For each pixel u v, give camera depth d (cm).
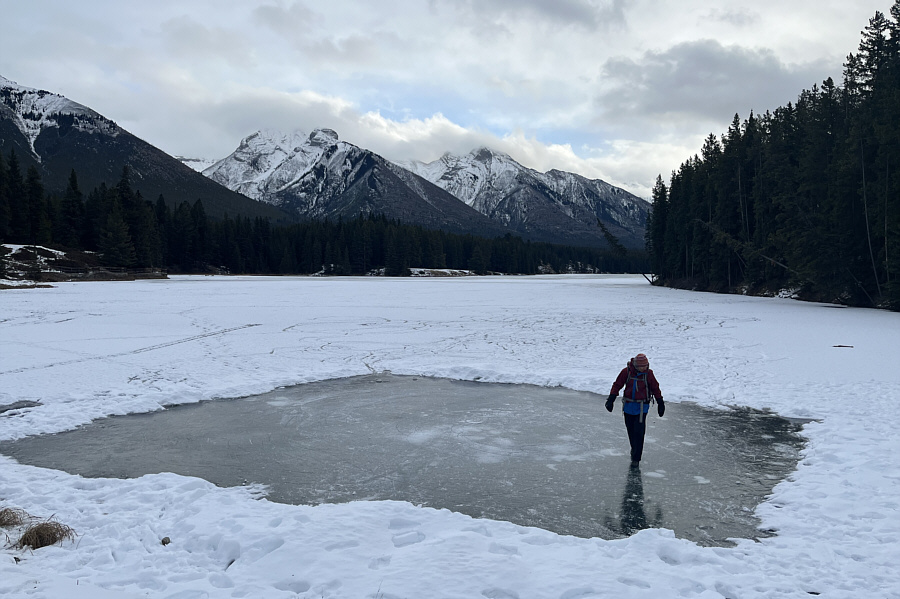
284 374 1545
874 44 4219
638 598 454
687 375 1503
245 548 541
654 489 758
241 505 670
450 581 470
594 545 563
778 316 3175
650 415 1129
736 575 502
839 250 3994
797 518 650
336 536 561
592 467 843
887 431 966
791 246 4500
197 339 2220
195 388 1370
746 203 5888
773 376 1467
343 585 465
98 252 9438
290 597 451
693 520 661
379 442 966
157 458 885
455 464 857
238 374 1545
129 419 1116
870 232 3894
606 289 6775
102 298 4369
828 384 1352
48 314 3109
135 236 9681
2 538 577
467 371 1557
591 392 1351
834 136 4522
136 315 3117
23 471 809
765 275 5444
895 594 475
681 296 5266
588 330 2539
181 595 459
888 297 3672
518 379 1481
